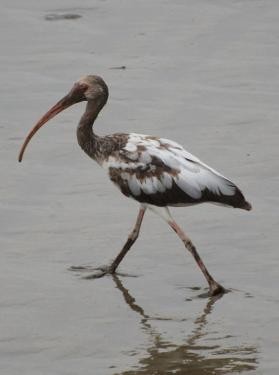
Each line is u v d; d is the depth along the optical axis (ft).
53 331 39.73
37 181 56.65
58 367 36.70
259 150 60.29
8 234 49.96
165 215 45.83
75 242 49.08
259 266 46.03
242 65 75.15
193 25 83.41
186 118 65.62
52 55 77.25
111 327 40.22
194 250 44.32
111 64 75.56
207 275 43.73
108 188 55.83
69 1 89.30
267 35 81.15
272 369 36.35
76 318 41.01
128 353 37.81
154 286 44.50
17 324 40.32
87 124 48.16
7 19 84.38
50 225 50.96
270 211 52.06
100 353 37.88
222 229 50.26
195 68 74.79
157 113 66.49
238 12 86.28
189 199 45.34
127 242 46.16
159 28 82.84
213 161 58.90
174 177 45.37
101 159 47.65
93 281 44.88
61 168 58.65
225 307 42.06
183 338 39.09
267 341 38.68
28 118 65.98
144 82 71.92
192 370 36.37
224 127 64.08
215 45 79.25
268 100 68.74
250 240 48.83
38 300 42.65
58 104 49.03
